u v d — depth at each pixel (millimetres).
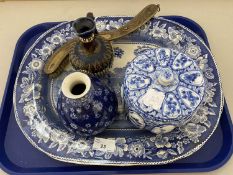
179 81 565
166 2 865
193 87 561
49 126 626
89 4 865
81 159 584
